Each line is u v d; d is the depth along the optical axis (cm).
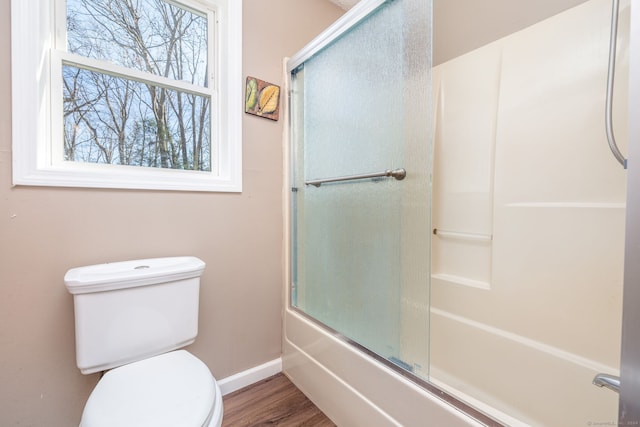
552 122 117
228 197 140
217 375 139
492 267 133
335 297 133
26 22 95
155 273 102
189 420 71
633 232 40
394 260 106
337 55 131
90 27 112
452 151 152
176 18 132
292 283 161
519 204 125
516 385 118
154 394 80
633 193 40
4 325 94
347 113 126
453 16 150
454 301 143
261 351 154
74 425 106
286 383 151
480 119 141
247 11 143
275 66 155
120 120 118
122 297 97
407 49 99
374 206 114
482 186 140
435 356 147
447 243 153
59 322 102
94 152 113
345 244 128
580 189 109
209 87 141
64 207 102
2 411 94
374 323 113
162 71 128
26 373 97
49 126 103
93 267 102
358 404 111
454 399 85
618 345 98
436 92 159
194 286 113
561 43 114
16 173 93
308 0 169
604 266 103
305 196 155
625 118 99
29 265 97
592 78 107
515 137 128
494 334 127
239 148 142
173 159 131
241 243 145
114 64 116
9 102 92
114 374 88
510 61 130
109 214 110
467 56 146
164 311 105
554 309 113
